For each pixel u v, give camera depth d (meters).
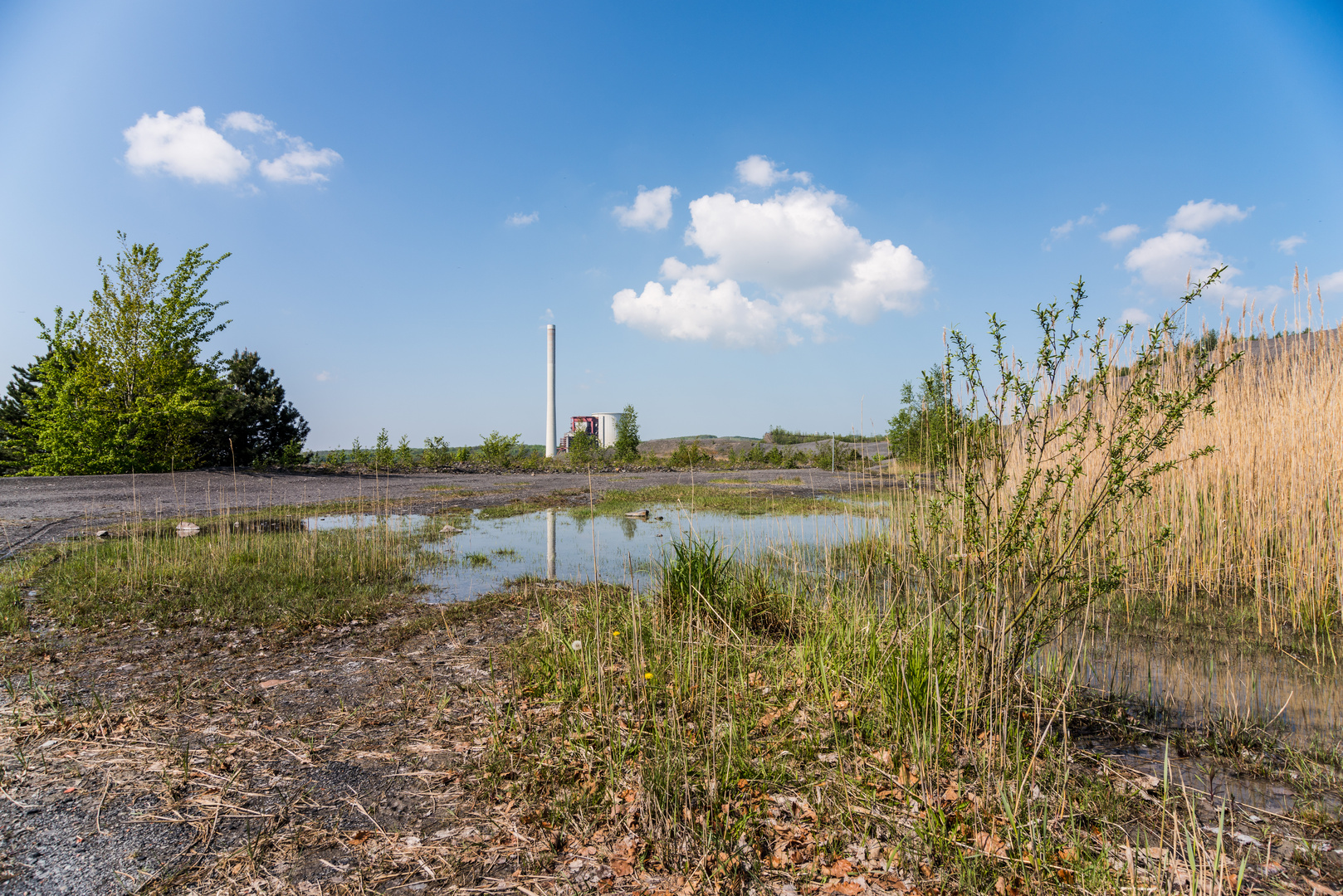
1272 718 3.64
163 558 7.50
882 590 5.89
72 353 18.77
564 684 3.91
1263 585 6.17
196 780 2.89
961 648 3.24
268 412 25.52
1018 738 2.93
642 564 8.08
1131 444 3.10
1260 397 7.23
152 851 2.38
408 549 8.90
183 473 18.91
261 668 4.39
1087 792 2.79
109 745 3.21
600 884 2.22
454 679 4.16
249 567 7.14
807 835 2.50
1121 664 4.48
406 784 2.87
